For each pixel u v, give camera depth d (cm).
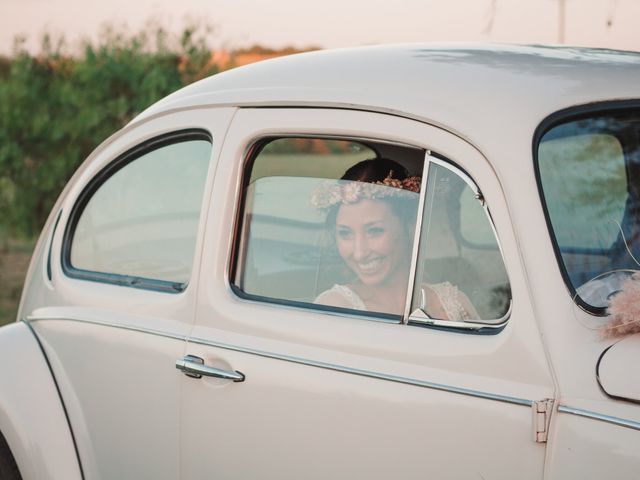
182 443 252
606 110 213
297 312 237
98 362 276
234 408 239
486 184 205
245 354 238
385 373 213
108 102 927
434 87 222
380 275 228
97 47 944
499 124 208
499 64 227
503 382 197
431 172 217
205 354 246
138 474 265
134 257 283
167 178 278
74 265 301
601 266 203
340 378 220
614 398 183
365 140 230
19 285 845
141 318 267
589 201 207
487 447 196
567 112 209
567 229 202
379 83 232
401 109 222
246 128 254
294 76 253
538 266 197
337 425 219
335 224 238
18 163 946
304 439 225
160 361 257
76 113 945
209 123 264
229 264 254
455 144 212
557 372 190
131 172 290
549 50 241
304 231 245
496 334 202
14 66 945
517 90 213
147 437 262
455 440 200
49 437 283
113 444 271
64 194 315
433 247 217
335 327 227
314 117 238
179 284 266
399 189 227
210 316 250
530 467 190
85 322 282
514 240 200
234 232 255
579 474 183
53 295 300
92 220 299
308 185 245
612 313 187
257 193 256
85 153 950
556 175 205
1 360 297
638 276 197
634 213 212
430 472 204
